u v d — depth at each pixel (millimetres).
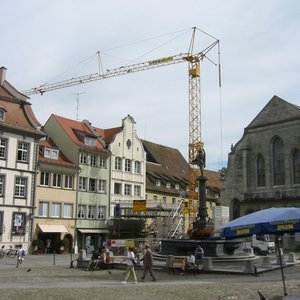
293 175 62312
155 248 42875
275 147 65000
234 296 17703
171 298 17578
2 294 18156
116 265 32438
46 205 56000
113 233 64000
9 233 50594
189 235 36125
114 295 18250
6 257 46500
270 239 52438
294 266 32625
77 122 68375
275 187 63562
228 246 33938
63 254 54281
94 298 17422
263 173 65625
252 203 65188
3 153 51250
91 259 32938
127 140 70562
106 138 69500
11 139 52031
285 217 12383
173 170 85812
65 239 57344
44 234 55719
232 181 68250
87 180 62531
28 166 53625
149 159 82312
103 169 65438
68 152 62094
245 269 27719
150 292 19109
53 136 63969
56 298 17344
